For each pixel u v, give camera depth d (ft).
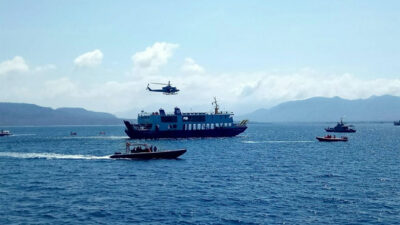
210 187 192.24
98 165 275.39
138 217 139.03
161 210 147.84
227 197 169.07
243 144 512.22
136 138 578.66
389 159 323.78
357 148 447.42
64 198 168.14
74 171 247.09
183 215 141.38
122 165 274.77
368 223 132.87
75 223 132.26
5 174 236.63
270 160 314.96
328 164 287.48
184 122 590.55
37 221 134.41
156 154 307.78
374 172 244.83
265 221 134.82
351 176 227.81
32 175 232.32
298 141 590.14
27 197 170.40
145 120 585.22
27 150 444.14
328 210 148.15
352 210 148.15
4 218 137.59
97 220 135.54
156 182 206.28
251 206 153.69
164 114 586.45
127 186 195.42
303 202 160.15
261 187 192.03
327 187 192.13
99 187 193.06
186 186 194.90
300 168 264.31
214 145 488.85
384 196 171.32
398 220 135.95
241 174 235.40
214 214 142.61
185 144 502.38
